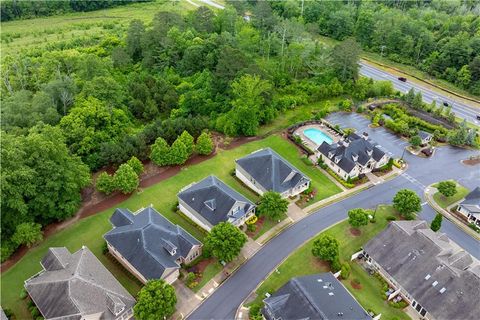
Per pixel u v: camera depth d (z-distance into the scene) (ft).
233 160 307.17
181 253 218.18
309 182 276.62
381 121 358.43
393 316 198.90
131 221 230.68
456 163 313.32
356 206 268.00
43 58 424.46
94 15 647.56
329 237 221.66
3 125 285.64
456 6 563.07
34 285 194.49
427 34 461.78
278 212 241.96
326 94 397.39
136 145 295.07
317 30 511.81
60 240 236.43
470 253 234.17
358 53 406.00
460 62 430.61
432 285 200.34
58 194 238.27
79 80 359.05
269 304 188.03
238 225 244.22
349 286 212.43
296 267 223.30
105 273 204.64
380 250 222.28
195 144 315.58
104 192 270.46
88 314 180.24
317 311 178.19
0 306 191.93
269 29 492.54
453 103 399.24
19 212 224.33
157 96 374.43
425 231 224.53
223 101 357.41
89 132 294.25
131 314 193.57
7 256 220.84
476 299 189.26
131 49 451.12
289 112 375.86
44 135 240.94
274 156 278.05
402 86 430.61
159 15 472.85
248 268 222.28
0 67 419.54
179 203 257.34
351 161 287.28
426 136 331.57
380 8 564.71
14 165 217.15
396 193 276.21
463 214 261.44
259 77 328.29
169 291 187.11
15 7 618.03
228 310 200.13
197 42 417.90
